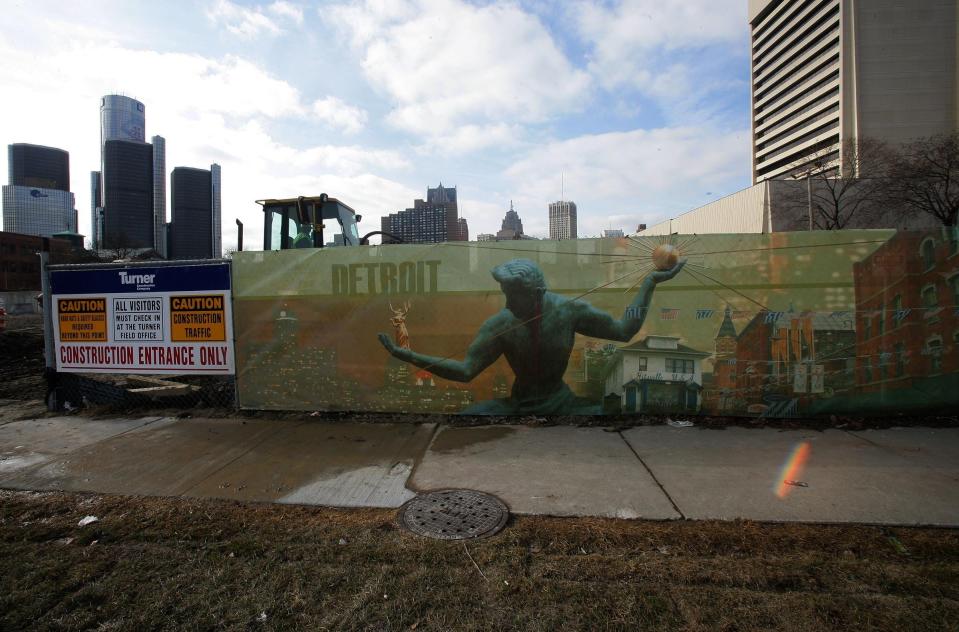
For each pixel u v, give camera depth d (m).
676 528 3.57
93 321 7.04
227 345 6.71
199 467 4.93
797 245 5.86
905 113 84.44
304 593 2.90
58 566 3.23
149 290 6.86
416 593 2.87
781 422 5.87
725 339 5.98
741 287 5.93
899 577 2.95
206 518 3.88
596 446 5.28
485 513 3.86
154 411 6.90
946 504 3.84
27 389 9.08
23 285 79.31
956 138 41.88
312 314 6.52
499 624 2.60
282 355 6.60
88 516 3.95
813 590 2.84
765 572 3.00
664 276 6.00
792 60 100.62
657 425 5.89
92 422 6.53
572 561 3.18
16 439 5.86
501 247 6.16
